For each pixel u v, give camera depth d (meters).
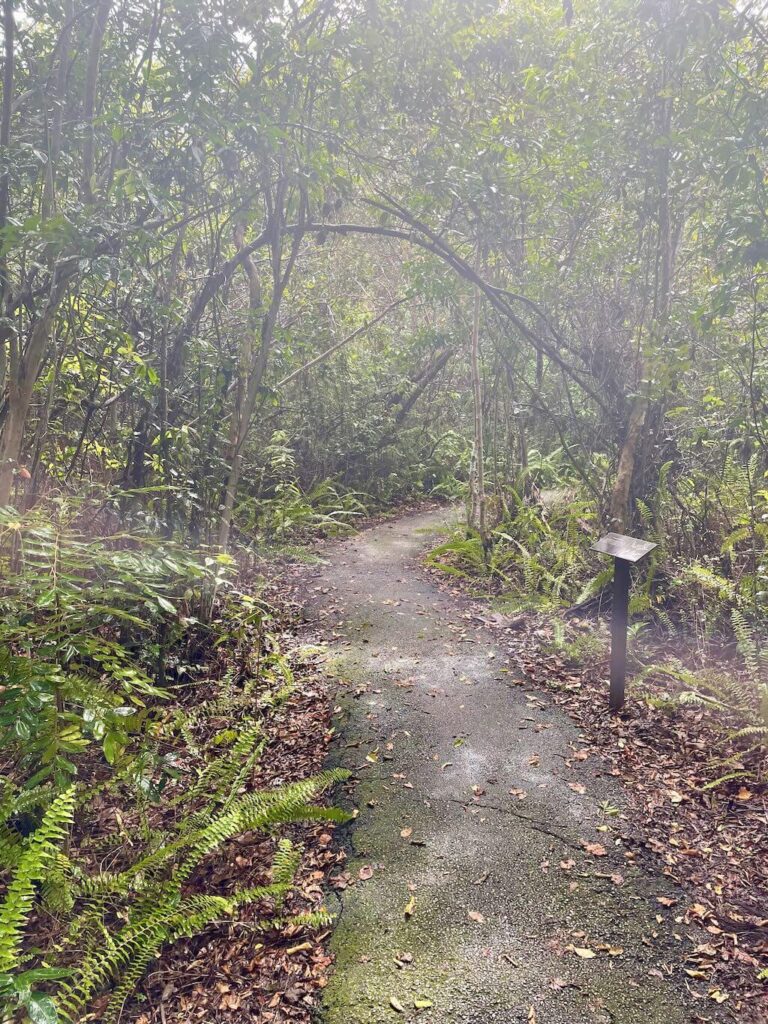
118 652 2.55
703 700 3.59
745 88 4.21
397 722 3.86
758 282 4.54
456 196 5.18
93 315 4.08
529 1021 2.04
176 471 4.55
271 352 5.50
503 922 2.42
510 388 7.03
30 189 3.67
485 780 3.29
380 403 11.17
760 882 2.56
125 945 2.23
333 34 4.25
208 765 3.17
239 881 2.68
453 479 11.61
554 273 6.08
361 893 2.59
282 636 5.21
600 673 4.39
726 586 4.43
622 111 5.01
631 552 3.69
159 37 3.71
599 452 6.64
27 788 2.36
